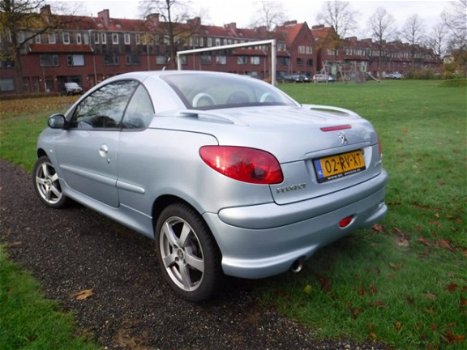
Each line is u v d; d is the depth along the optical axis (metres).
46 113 16.31
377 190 2.84
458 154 6.24
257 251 2.22
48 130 4.30
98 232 3.74
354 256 3.14
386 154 6.36
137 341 2.24
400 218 3.84
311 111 3.14
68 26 44.22
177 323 2.40
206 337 2.28
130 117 3.07
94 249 3.38
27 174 5.95
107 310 2.52
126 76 3.37
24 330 2.29
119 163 3.00
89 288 2.77
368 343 2.20
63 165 3.93
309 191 2.36
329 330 2.29
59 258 3.21
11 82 50.38
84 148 3.46
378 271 2.91
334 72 59.12
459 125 9.20
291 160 2.28
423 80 48.62
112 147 3.08
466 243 3.33
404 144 7.10
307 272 2.91
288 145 2.30
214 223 2.26
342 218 2.54
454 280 2.78
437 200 4.27
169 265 2.73
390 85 33.22
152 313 2.49
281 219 2.20
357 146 2.71
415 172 5.30
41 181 4.47
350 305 2.51
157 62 62.22
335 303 2.53
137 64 60.62
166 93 2.94
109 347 2.19
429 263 3.03
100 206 3.49
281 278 2.84
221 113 2.68
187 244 2.56
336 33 63.72
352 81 47.25
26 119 13.84
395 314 2.41
